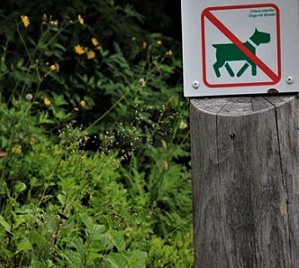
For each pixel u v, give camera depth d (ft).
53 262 13.20
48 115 20.12
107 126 20.88
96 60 21.91
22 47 22.59
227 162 9.23
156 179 18.62
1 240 13.19
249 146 9.17
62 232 13.01
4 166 16.46
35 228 13.66
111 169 16.79
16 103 18.19
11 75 20.27
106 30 23.52
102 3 23.47
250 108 9.22
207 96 9.42
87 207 15.40
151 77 22.02
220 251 9.28
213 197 9.29
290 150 9.13
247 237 9.18
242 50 9.27
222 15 9.28
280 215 9.12
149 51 22.20
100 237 12.45
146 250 15.35
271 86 9.23
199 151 9.36
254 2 9.21
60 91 22.11
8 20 22.65
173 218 17.54
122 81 22.15
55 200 16.53
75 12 22.86
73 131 17.75
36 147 17.26
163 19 26.48
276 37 9.20
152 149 19.49
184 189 19.19
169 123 20.86
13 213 13.29
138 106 20.92
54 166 16.31
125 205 15.84
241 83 9.29
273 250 9.14
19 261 13.14
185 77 9.40
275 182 9.13
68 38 23.03
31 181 15.51
